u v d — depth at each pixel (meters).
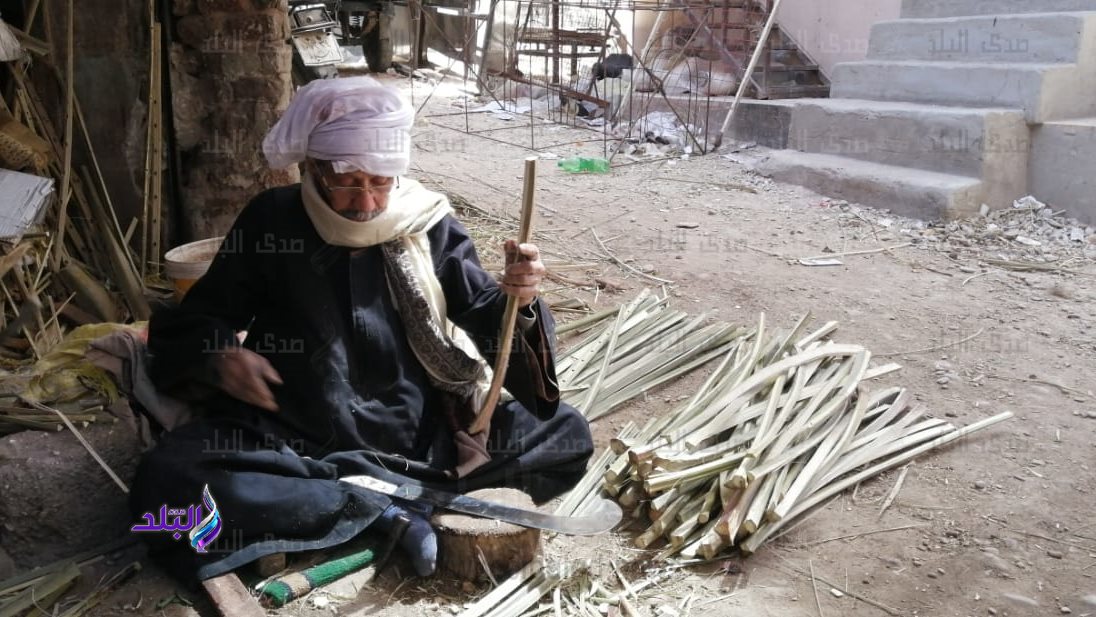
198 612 2.40
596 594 2.49
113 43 4.05
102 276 4.05
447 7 12.17
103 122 4.12
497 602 2.41
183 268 3.62
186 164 4.30
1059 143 6.10
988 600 2.49
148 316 3.90
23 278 3.59
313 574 2.48
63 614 2.39
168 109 4.23
